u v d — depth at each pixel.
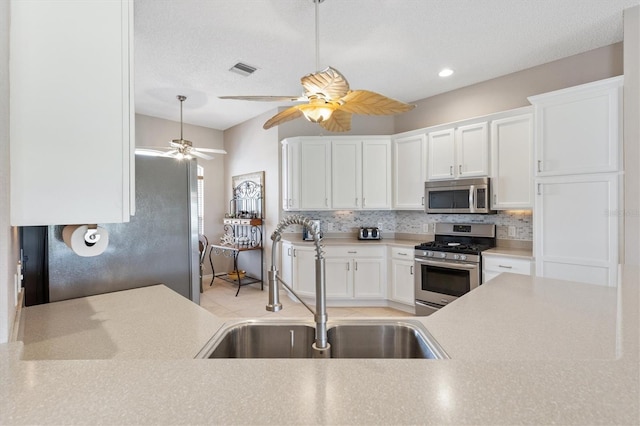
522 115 3.21
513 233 3.58
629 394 0.57
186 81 3.69
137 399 0.55
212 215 5.77
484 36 2.80
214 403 0.55
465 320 1.32
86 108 0.85
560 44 2.95
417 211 4.41
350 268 4.13
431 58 3.20
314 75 1.99
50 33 0.81
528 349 1.06
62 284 1.70
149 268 2.03
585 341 1.11
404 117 4.53
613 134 2.53
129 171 0.90
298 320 1.44
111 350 1.10
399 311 4.00
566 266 2.74
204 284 5.28
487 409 0.53
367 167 4.34
